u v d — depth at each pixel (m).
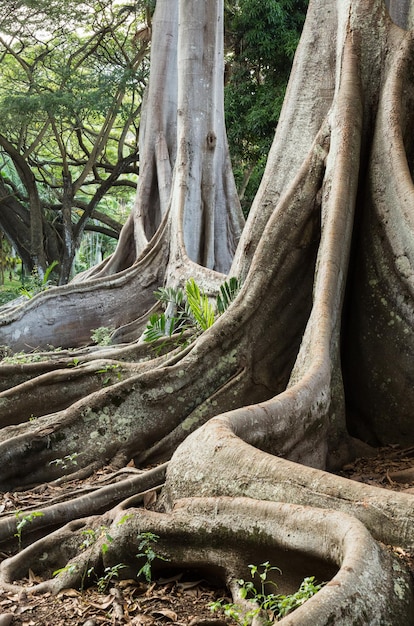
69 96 33.81
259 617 4.57
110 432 8.38
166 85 21.27
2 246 46.09
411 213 8.44
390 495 5.08
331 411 8.02
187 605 5.23
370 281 8.76
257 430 6.69
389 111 9.20
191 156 16.75
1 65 39.06
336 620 4.00
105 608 5.22
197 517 5.42
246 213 29.78
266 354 9.05
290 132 10.50
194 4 16.78
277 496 5.40
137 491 7.14
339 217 8.77
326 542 4.71
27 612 5.26
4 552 6.58
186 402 8.65
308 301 9.30
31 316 15.59
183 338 10.79
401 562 4.68
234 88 26.70
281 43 25.58
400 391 8.41
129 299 16.27
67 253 38.25
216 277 14.16
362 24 9.78
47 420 8.52
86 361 10.61
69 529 6.37
